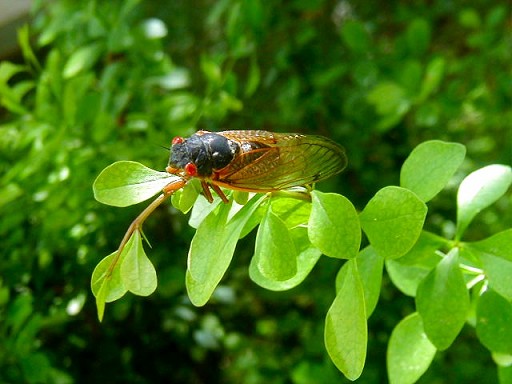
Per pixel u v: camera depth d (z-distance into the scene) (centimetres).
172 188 15
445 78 49
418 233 15
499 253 18
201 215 17
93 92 33
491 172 19
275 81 44
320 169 17
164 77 36
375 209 16
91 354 33
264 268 15
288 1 43
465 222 18
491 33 44
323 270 35
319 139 17
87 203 31
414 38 40
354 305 15
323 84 40
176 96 35
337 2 50
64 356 33
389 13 52
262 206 17
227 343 39
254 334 40
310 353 36
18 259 31
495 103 44
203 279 15
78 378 33
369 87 40
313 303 40
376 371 34
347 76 47
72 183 31
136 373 35
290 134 17
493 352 18
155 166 31
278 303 40
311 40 43
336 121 42
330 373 34
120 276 16
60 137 30
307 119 42
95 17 35
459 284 17
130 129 33
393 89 36
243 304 39
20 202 31
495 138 47
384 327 36
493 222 45
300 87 42
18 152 34
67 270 31
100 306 16
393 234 16
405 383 19
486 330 18
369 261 18
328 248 15
